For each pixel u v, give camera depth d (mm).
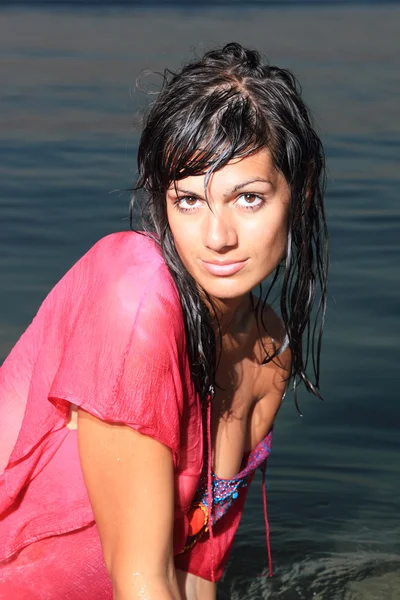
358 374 5820
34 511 2459
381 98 15352
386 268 7852
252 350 2756
